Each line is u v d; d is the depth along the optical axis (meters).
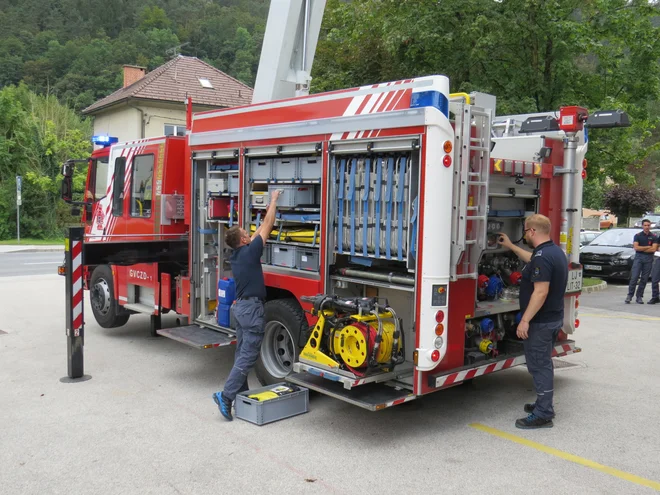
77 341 6.29
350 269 5.03
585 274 15.41
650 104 13.64
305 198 5.38
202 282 6.71
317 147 5.06
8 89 30.33
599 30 12.02
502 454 4.43
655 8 11.85
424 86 4.27
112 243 6.55
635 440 4.71
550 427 4.99
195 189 6.68
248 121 5.84
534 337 4.89
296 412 5.26
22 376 6.39
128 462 4.26
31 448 4.50
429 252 4.29
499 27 11.37
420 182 4.29
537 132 6.00
